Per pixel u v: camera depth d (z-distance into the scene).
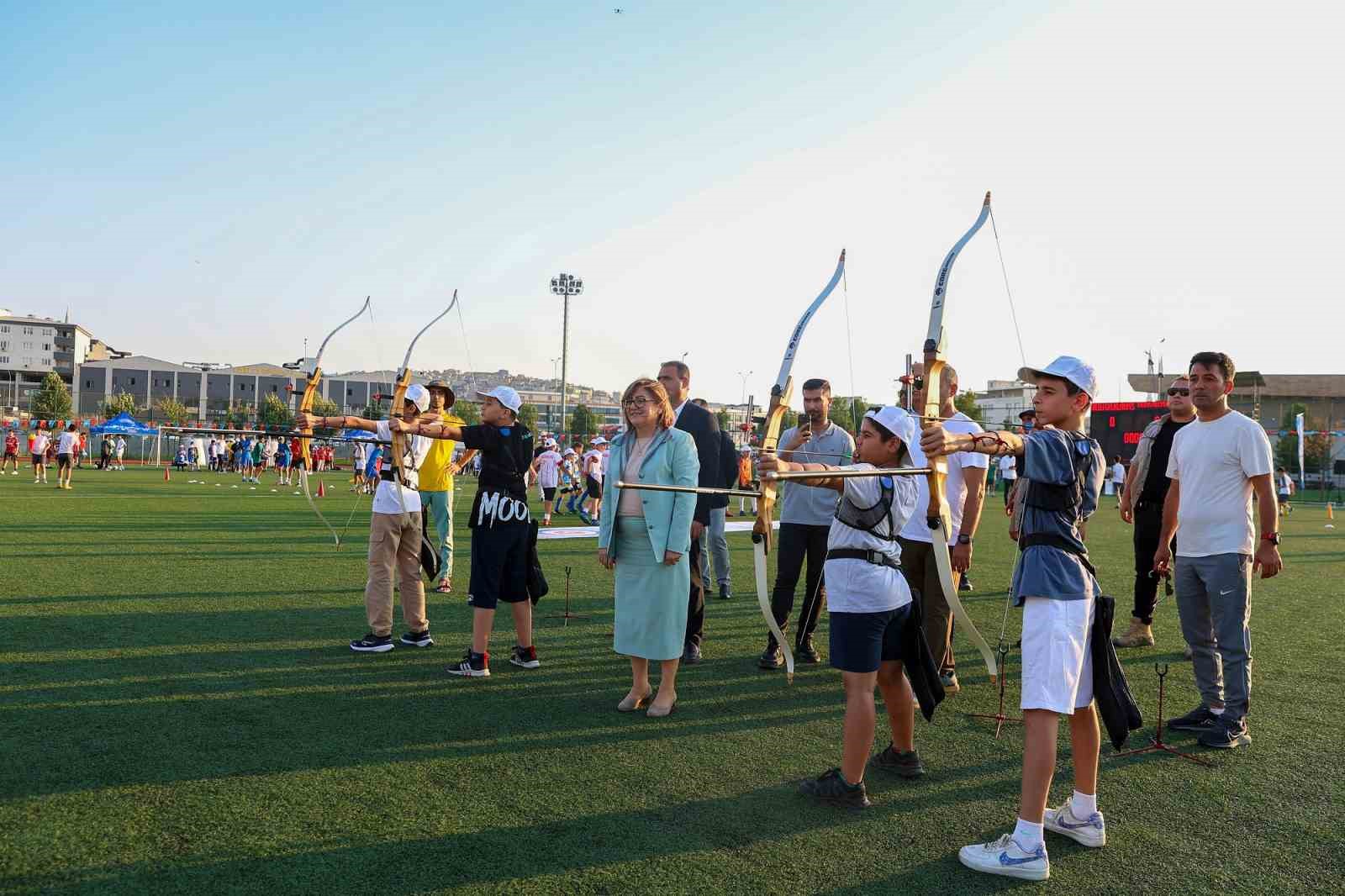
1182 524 5.02
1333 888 3.13
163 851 3.18
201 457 42.50
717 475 6.53
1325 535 18.30
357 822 3.48
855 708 3.74
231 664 5.78
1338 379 63.28
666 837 3.43
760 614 8.33
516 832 3.43
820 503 6.23
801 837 3.47
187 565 9.94
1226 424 4.88
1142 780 4.21
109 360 110.31
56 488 23.94
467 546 13.07
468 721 4.80
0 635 6.33
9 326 125.38
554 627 7.36
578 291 55.88
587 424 99.50
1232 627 4.72
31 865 3.03
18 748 4.15
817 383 6.33
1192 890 3.11
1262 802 3.94
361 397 100.69
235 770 3.98
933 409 3.66
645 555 5.07
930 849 3.40
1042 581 3.37
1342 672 6.25
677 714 5.09
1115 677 3.46
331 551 11.56
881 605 3.74
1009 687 5.93
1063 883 3.15
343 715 4.82
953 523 5.66
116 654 5.92
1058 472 3.38
